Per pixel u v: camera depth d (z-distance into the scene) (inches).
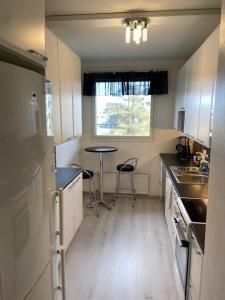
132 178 189.3
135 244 123.6
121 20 98.3
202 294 53.3
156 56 164.4
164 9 92.4
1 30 41.8
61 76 106.8
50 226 58.1
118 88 182.1
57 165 144.6
